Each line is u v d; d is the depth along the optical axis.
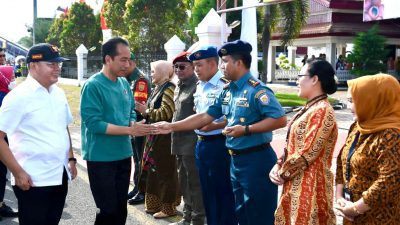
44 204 3.59
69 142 3.84
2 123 3.37
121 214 4.13
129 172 4.16
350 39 27.09
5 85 5.88
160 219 5.43
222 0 13.99
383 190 2.62
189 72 4.77
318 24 27.73
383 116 2.71
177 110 4.83
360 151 2.78
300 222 3.11
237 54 3.74
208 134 4.36
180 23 29.70
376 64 24.11
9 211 5.53
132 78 5.81
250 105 3.68
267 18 21.47
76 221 5.34
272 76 31.52
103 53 3.93
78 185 6.91
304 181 3.12
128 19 28.62
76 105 17.78
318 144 3.06
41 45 3.52
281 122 3.62
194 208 4.80
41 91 3.52
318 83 3.16
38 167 3.51
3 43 33.78
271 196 3.75
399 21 27.50
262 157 3.72
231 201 4.43
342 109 16.33
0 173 5.38
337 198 3.04
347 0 26.72
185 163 4.79
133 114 4.42
